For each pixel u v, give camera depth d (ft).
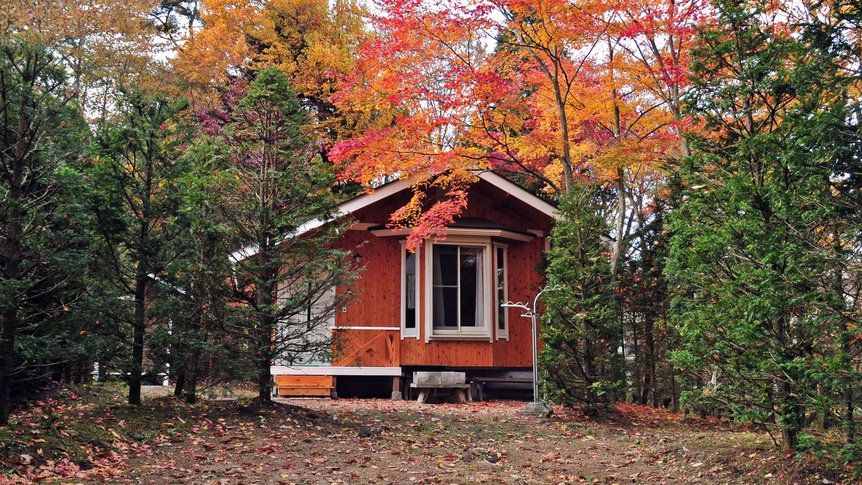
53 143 28.32
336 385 57.31
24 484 21.70
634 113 54.95
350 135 73.72
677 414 47.85
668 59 47.37
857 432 22.66
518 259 60.90
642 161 45.98
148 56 75.10
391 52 44.57
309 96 78.02
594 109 51.80
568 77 51.29
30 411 33.01
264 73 37.93
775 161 23.88
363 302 56.95
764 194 24.43
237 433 32.01
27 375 35.27
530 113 51.13
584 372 43.37
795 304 23.45
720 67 27.66
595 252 43.62
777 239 23.32
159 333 34.86
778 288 22.63
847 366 21.39
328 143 61.00
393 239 58.39
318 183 37.65
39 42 30.04
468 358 57.16
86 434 28.04
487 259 58.03
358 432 34.86
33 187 28.73
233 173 37.19
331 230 38.58
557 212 54.39
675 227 27.53
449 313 57.36
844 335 20.97
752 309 23.17
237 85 76.59
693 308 29.17
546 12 42.93
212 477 25.07
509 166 52.95
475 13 42.70
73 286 31.22
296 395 55.16
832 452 22.36
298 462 28.19
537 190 82.07
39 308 31.89
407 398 56.54
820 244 23.61
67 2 70.28
